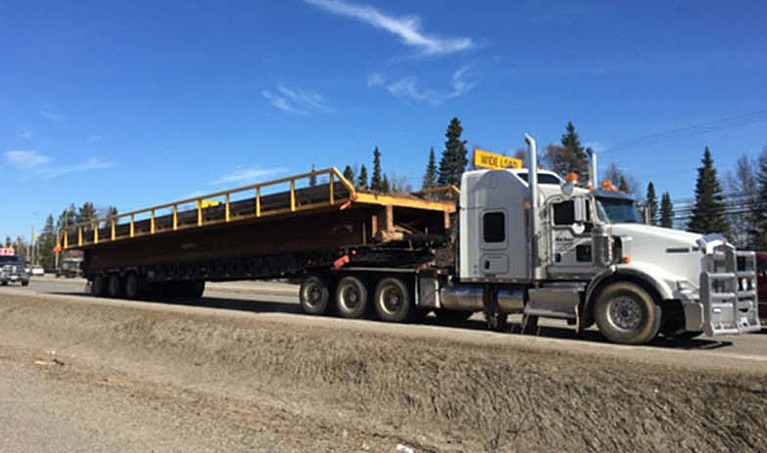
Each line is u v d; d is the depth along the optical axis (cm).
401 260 1555
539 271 1140
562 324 1394
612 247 1051
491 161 1431
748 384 607
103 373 1058
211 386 970
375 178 8031
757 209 5147
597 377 685
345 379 884
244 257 1875
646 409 622
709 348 1010
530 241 1155
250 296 2686
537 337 1029
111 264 2534
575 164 5041
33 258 11425
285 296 2689
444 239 1548
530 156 1155
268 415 763
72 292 3058
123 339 1326
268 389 935
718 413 589
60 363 1148
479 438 678
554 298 1106
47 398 826
